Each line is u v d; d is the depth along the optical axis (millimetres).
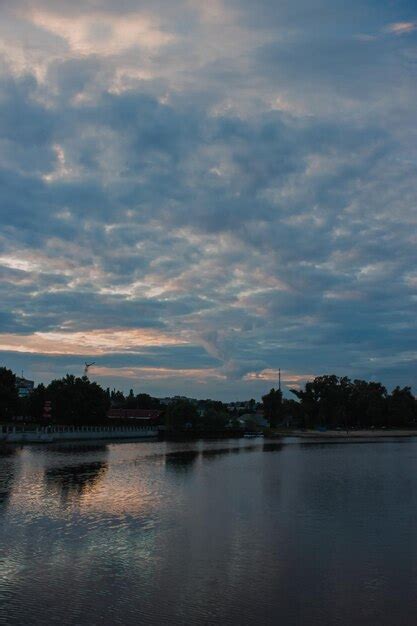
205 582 18281
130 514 29484
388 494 37594
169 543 23266
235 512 30328
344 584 18203
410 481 45438
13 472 48562
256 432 183000
